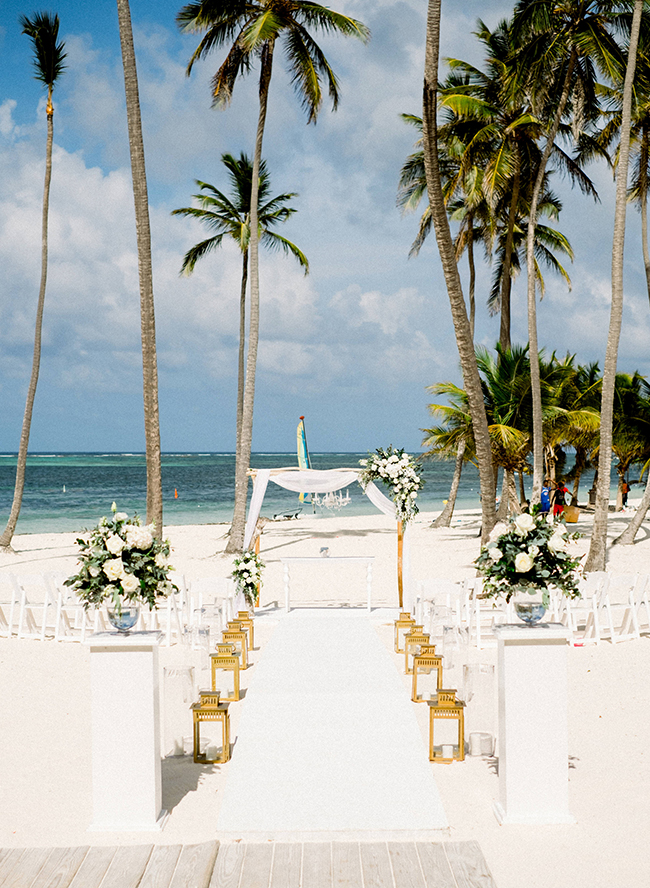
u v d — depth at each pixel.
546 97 16.09
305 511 37.56
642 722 6.46
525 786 4.52
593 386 22.56
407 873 3.81
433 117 11.98
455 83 21.73
